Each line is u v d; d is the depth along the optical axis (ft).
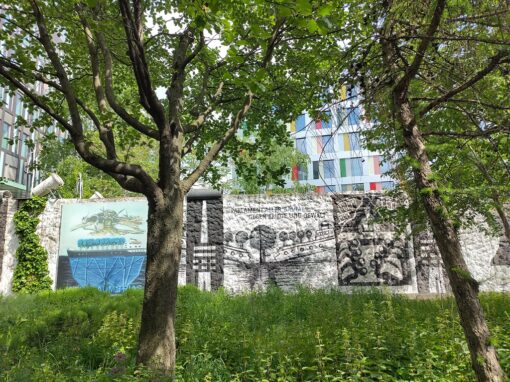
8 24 23.93
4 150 107.04
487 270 44.78
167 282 17.48
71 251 47.93
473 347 12.40
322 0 14.97
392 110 14.61
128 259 47.73
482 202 18.71
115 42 27.14
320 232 47.44
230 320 25.62
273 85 27.27
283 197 48.57
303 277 46.52
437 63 14.05
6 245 47.62
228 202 48.55
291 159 61.36
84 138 18.69
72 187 88.28
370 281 45.96
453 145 13.23
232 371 17.06
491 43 11.71
